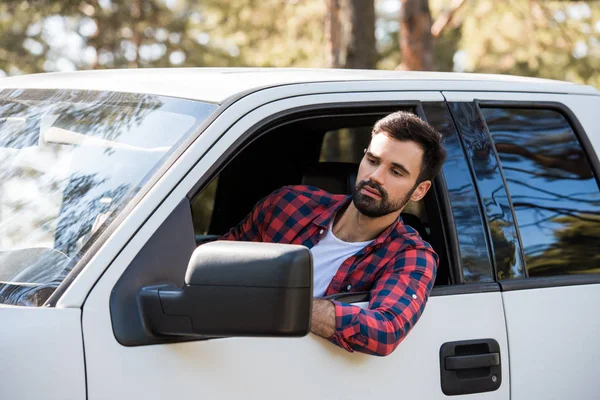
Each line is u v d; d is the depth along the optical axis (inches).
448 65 804.6
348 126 156.6
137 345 92.8
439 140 115.5
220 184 172.2
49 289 94.0
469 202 122.3
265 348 101.5
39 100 122.1
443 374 114.4
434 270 115.3
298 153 164.7
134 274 93.7
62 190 105.5
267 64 632.4
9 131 118.1
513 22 559.5
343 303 106.2
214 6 657.0
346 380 107.0
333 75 125.3
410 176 114.0
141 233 95.3
